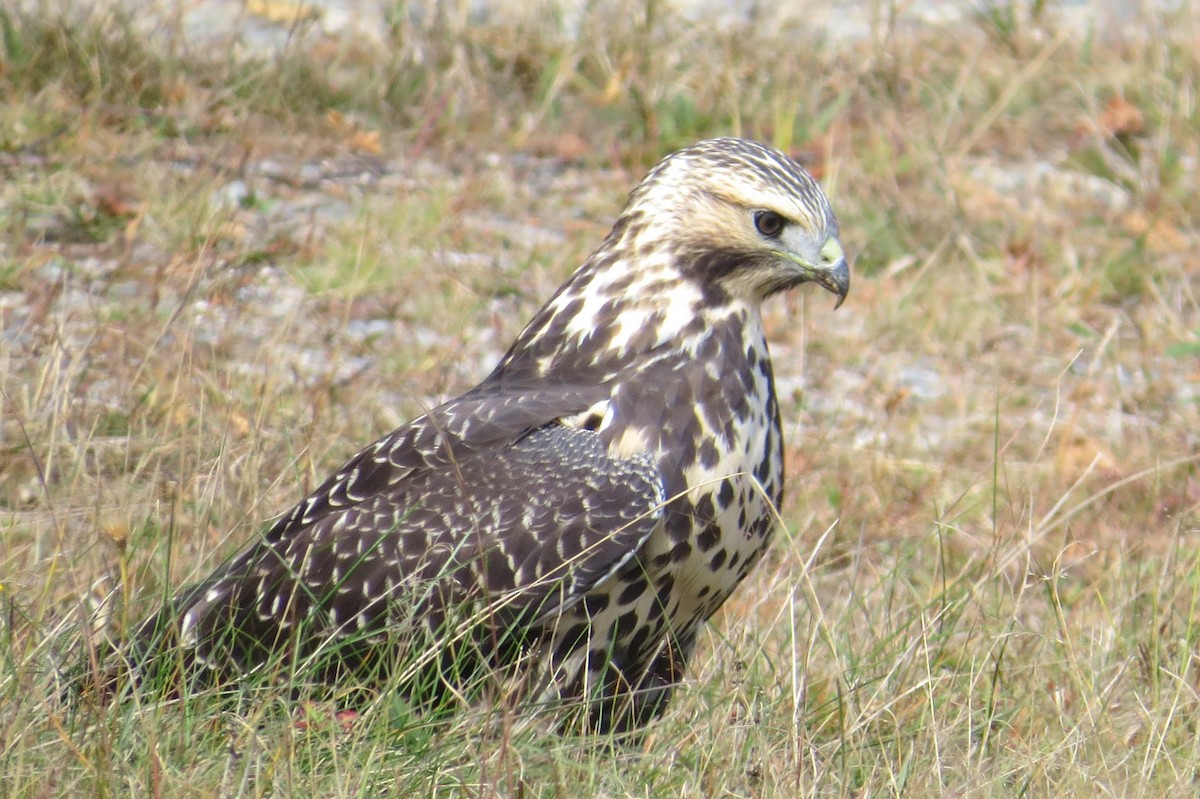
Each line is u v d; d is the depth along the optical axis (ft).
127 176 55.26
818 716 29.17
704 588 29.25
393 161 62.28
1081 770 26.84
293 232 54.44
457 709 27.20
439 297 50.62
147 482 34.78
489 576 28.04
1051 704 30.07
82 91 61.00
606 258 30.27
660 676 29.53
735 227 29.73
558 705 27.96
